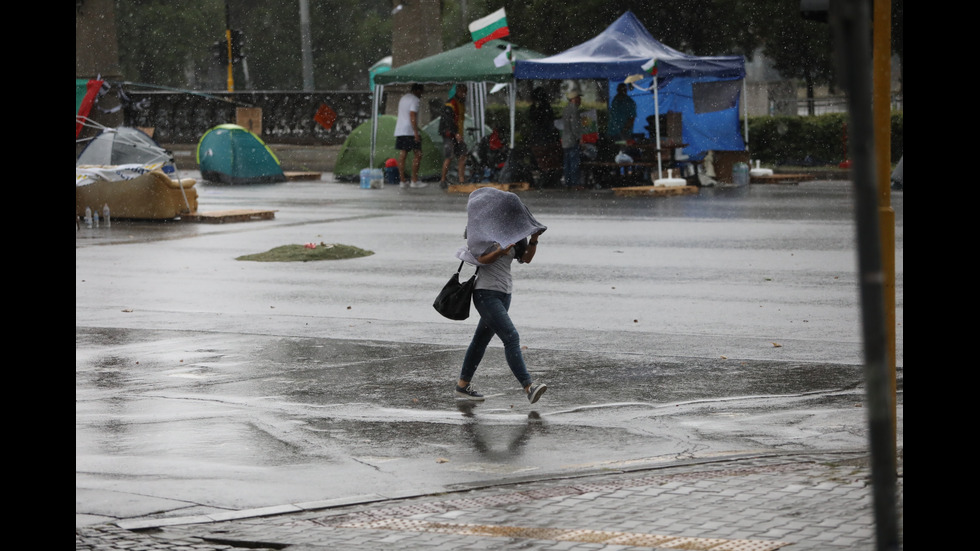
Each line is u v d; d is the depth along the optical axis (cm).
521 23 8038
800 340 2177
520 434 1549
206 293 2858
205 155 6781
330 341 2244
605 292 2770
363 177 6356
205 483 1316
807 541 1030
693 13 7756
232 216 4581
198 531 1138
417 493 1259
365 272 3209
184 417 1658
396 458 1430
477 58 6044
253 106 8125
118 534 1130
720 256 3366
